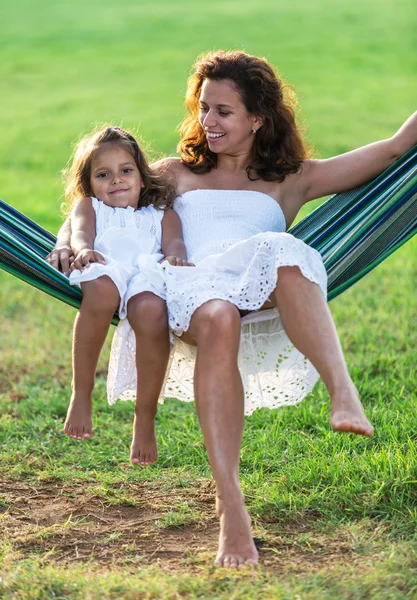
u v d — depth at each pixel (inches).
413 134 212.7
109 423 259.1
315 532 180.2
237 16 1280.8
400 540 172.6
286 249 170.4
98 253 190.2
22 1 1533.0
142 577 158.6
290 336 169.3
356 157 214.5
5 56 1087.6
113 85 922.7
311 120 756.0
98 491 207.8
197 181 217.0
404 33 1136.2
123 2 1496.1
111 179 204.7
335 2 1379.2
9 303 383.9
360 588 149.7
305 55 1025.5
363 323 333.7
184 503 198.5
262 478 209.5
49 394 282.5
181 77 946.7
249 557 157.9
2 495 207.8
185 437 242.7
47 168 658.2
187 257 207.8
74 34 1208.8
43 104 852.6
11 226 205.6
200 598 147.4
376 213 201.8
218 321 167.5
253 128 209.6
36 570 160.7
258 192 213.2
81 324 182.9
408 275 398.3
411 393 265.0
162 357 181.5
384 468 199.6
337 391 162.1
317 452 218.5
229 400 164.6
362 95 849.5
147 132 719.7
